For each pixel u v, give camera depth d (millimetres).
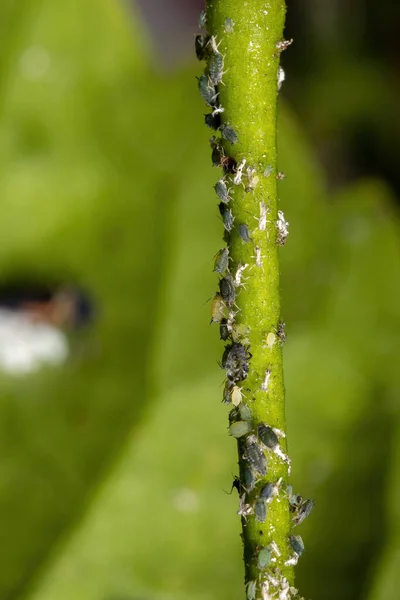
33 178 223
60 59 232
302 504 126
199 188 220
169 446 180
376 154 292
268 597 125
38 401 191
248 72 124
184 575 167
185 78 234
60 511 178
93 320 204
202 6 365
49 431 187
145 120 229
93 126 230
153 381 194
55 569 167
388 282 205
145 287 209
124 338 202
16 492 180
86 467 183
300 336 196
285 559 125
